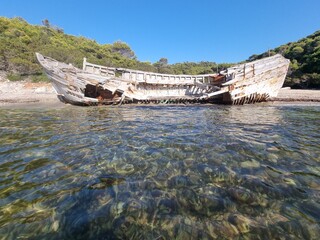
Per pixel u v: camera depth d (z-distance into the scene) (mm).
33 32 52562
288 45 66500
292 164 4043
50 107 16375
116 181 3438
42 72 35594
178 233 2252
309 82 38562
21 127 7852
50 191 3133
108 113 12531
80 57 46062
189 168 3918
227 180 3426
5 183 3389
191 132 6844
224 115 11219
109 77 17688
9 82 31344
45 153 4809
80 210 2672
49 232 2293
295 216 2494
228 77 19312
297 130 7066
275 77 18953
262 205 2727
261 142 5531
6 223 2428
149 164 4129
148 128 7668
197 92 23375
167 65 80812
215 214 2559
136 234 2252
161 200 2873
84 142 5723
